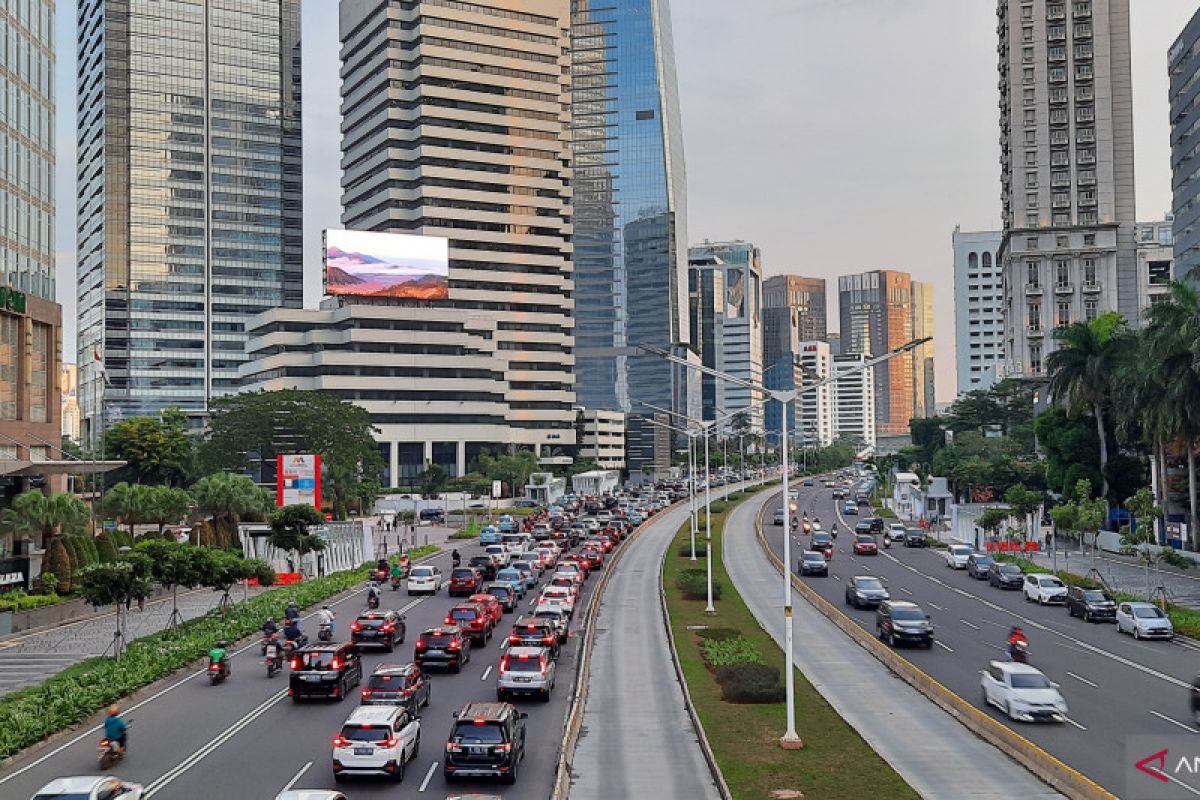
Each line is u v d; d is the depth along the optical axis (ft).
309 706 128.36
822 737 109.91
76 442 580.71
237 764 102.06
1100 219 554.46
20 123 268.82
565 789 91.76
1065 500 346.74
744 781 93.81
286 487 310.86
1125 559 299.38
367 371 624.18
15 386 259.60
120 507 278.26
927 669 147.95
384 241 604.90
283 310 627.46
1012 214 566.36
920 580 265.34
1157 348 259.60
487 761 93.81
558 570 243.60
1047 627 189.78
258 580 245.86
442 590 245.04
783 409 122.21
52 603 208.13
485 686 138.62
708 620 196.24
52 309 276.00
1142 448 355.15
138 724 119.85
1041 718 115.44
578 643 176.76
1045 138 561.02
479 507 551.18
